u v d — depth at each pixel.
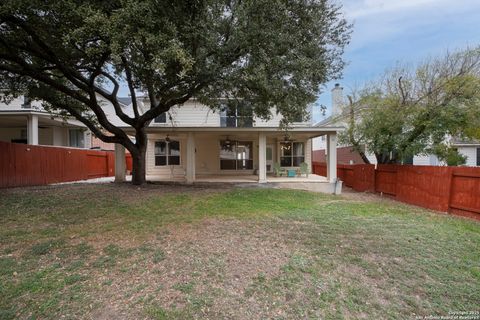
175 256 4.03
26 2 5.29
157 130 12.80
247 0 5.82
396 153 11.45
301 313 2.82
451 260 4.09
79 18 5.18
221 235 5.00
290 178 14.66
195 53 6.08
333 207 8.23
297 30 6.73
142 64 5.80
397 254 4.29
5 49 7.77
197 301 2.95
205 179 14.37
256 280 3.39
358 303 3.00
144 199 8.28
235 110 10.14
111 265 3.74
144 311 2.79
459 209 7.64
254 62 6.57
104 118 10.59
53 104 10.28
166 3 5.09
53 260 3.89
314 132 13.50
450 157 10.67
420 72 10.30
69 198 8.23
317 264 3.87
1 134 17.42
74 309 2.81
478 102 8.72
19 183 10.84
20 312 2.75
